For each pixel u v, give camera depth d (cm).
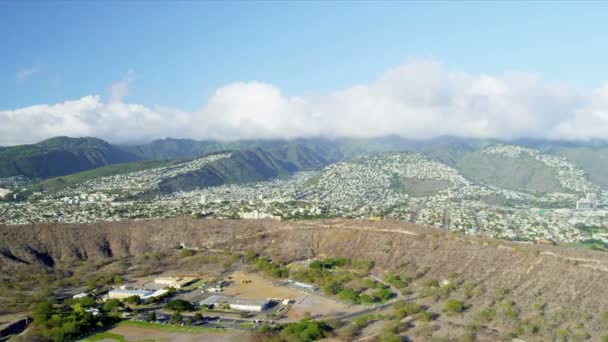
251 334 16000
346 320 17338
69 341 15675
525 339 14500
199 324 17275
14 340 15250
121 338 15938
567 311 16200
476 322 15988
